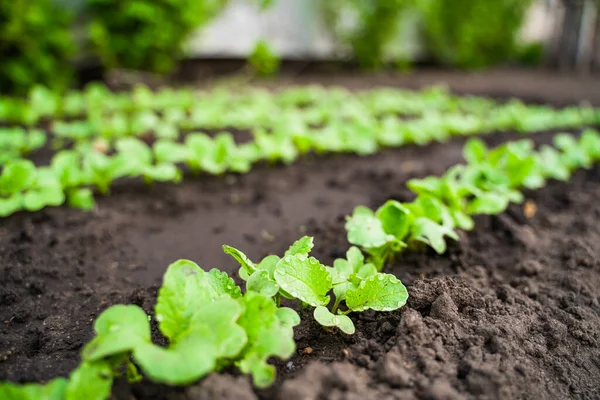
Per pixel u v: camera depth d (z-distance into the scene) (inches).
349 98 40.6
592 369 10.9
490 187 16.7
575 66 71.1
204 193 20.6
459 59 69.7
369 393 8.9
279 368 10.0
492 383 9.1
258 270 10.2
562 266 14.7
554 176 20.9
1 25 35.1
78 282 13.8
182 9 42.8
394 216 13.2
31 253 14.6
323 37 60.2
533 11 87.9
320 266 10.3
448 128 30.0
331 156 26.5
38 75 37.4
